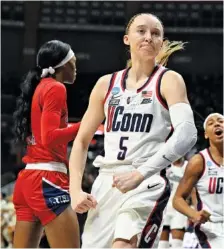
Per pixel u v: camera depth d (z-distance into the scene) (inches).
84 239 145.4
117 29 648.4
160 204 140.3
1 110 582.9
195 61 625.9
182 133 133.0
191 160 213.3
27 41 648.4
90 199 138.5
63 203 180.9
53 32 653.3
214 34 628.7
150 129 140.3
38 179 181.8
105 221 142.1
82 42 650.8
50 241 183.6
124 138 141.5
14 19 653.3
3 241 347.3
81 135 150.6
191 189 212.8
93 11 652.1
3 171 575.5
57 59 189.9
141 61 144.9
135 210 137.6
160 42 144.9
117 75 149.4
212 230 207.3
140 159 139.0
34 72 191.3
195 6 631.2
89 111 151.6
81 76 579.5
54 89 180.1
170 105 138.4
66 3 650.8
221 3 628.7
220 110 369.7
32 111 185.8
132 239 135.4
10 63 649.0
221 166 210.8
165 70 144.1
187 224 302.5
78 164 147.3
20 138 189.8
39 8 652.7
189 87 589.9
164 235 312.7
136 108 141.6
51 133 175.5
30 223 186.1
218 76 610.5
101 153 153.9
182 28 633.6
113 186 133.4
